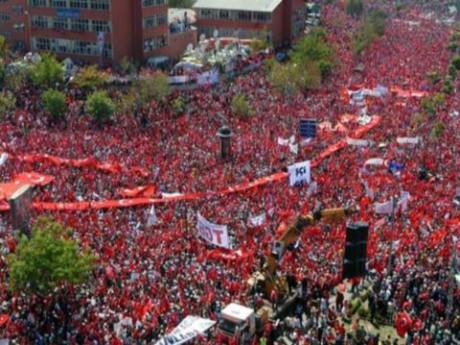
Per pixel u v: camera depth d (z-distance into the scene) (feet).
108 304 154.51
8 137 281.95
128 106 327.47
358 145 278.26
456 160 267.80
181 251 179.32
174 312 150.20
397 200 206.18
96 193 221.25
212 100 343.26
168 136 290.97
